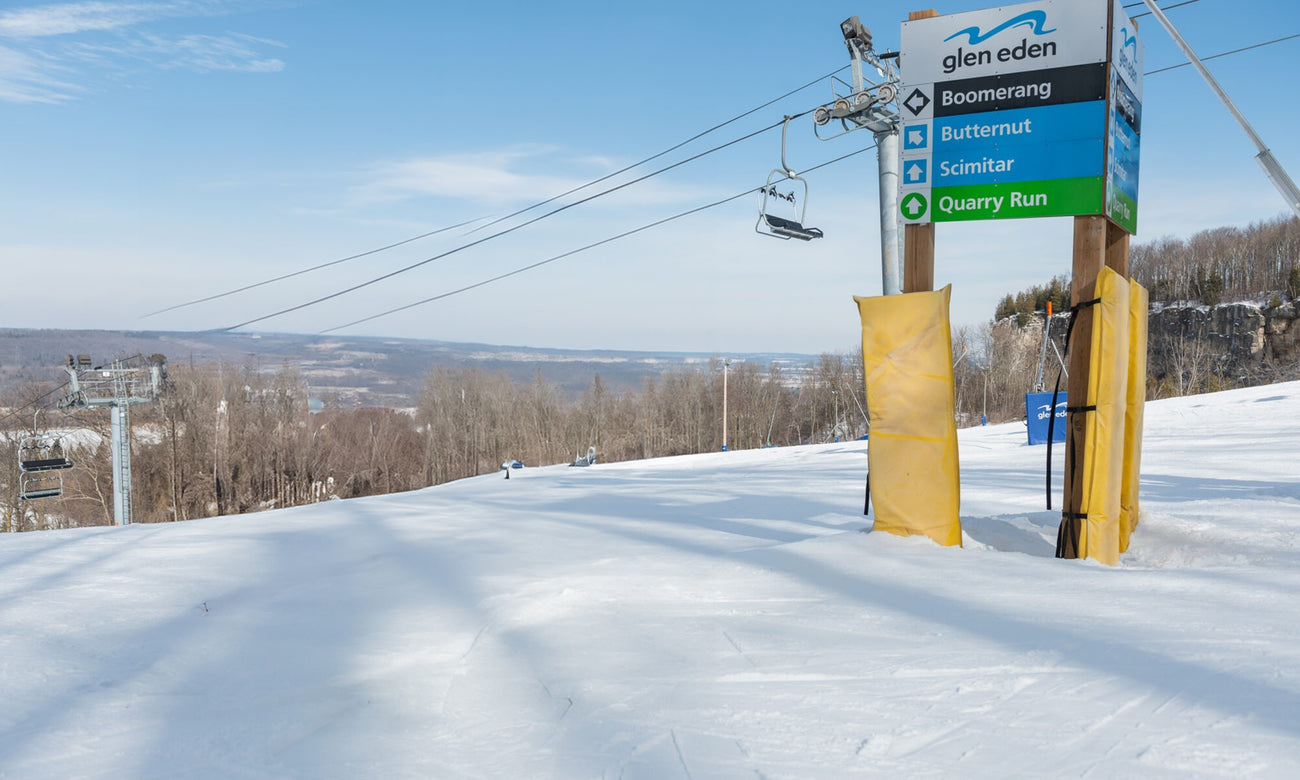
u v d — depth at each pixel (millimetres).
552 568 5887
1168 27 6531
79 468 53031
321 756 3012
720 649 3992
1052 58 6176
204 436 59156
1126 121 6590
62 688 3646
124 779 2830
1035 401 24203
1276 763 2529
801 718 3115
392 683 3715
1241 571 5266
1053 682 3318
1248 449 17734
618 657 3938
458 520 9539
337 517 10281
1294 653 3514
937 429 6289
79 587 5664
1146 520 7188
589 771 2795
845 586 5078
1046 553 6539
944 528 6270
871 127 16781
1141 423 7078
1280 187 6559
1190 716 2914
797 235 18906
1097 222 6082
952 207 6500
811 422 92812
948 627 4141
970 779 2553
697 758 2832
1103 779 2496
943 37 6512
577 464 32969
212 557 6980
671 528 8273
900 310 6430
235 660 4012
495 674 3777
